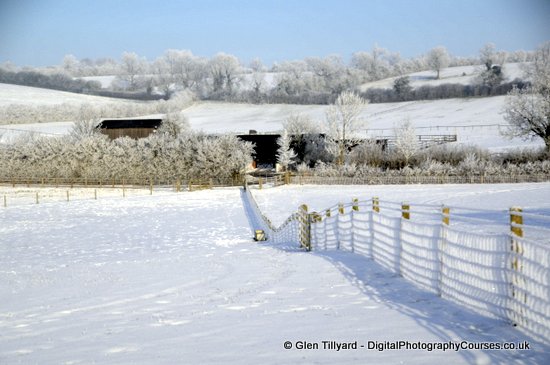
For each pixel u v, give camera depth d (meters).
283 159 72.31
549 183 56.91
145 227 35.88
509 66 168.62
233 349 7.69
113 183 67.38
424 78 180.50
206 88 195.12
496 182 59.31
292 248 23.42
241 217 39.62
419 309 9.48
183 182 69.00
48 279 16.72
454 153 68.44
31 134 88.44
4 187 69.06
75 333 9.39
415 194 49.72
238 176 68.94
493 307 8.59
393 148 73.75
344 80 182.62
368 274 13.55
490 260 8.68
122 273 17.30
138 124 93.50
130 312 10.96
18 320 10.88
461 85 150.25
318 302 10.70
